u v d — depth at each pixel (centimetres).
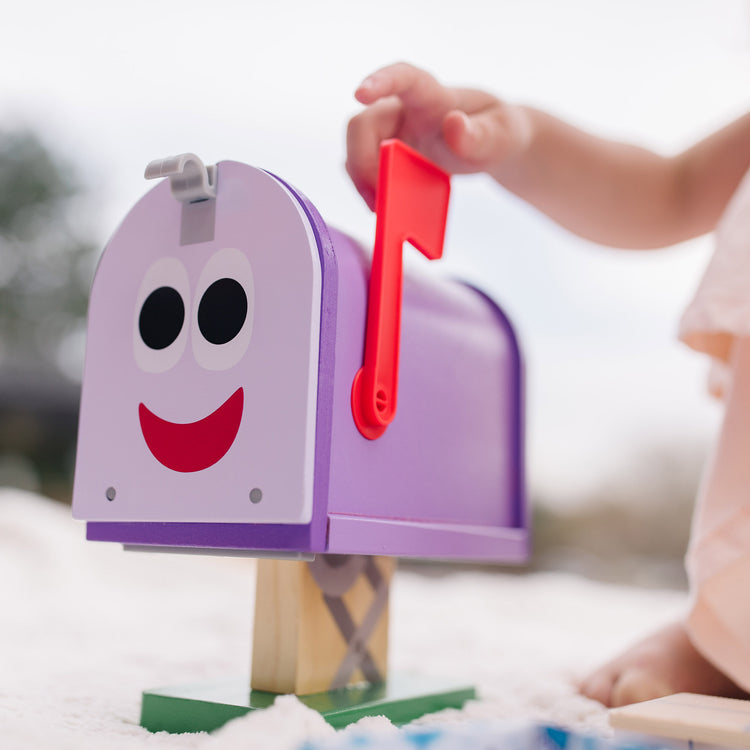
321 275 51
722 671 64
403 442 60
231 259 54
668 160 92
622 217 89
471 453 70
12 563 137
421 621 120
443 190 64
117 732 51
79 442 59
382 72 68
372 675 64
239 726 44
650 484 228
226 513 51
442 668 82
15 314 250
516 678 76
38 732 47
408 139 73
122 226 60
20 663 77
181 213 57
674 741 44
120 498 56
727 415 66
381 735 41
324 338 51
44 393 251
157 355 56
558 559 231
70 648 88
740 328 65
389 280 57
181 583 152
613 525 230
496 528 74
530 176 84
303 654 58
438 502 65
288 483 49
